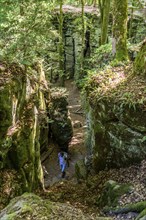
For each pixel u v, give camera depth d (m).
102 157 8.60
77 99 19.83
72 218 4.28
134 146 7.75
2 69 7.91
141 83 8.41
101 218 4.49
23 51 8.54
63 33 21.70
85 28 19.55
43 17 8.88
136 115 7.61
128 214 5.95
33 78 10.03
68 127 14.11
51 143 14.15
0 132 7.04
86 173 9.55
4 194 6.91
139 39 17.94
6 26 8.58
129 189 6.70
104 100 8.24
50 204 4.50
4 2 8.62
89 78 10.05
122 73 9.46
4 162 7.29
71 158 13.60
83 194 8.20
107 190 7.10
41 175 9.44
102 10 16.17
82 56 18.62
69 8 22.73
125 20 10.40
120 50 10.59
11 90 7.31
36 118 9.09
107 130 8.30
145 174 7.12
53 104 13.69
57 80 20.00
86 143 10.84
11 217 4.14
